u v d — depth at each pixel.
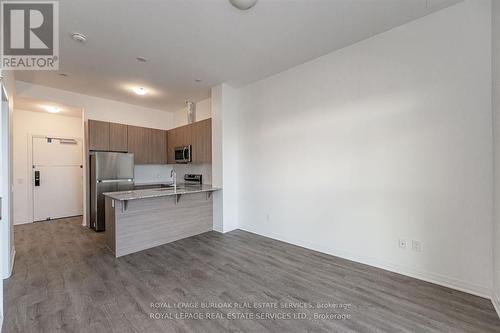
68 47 2.82
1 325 1.70
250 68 3.53
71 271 2.68
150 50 2.94
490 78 2.04
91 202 4.49
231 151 4.33
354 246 2.90
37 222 5.05
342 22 2.43
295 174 3.50
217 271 2.69
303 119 3.39
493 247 2.03
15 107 4.65
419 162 2.40
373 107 2.71
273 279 2.49
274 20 2.37
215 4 2.12
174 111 6.18
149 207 3.52
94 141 4.47
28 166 5.02
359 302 2.06
